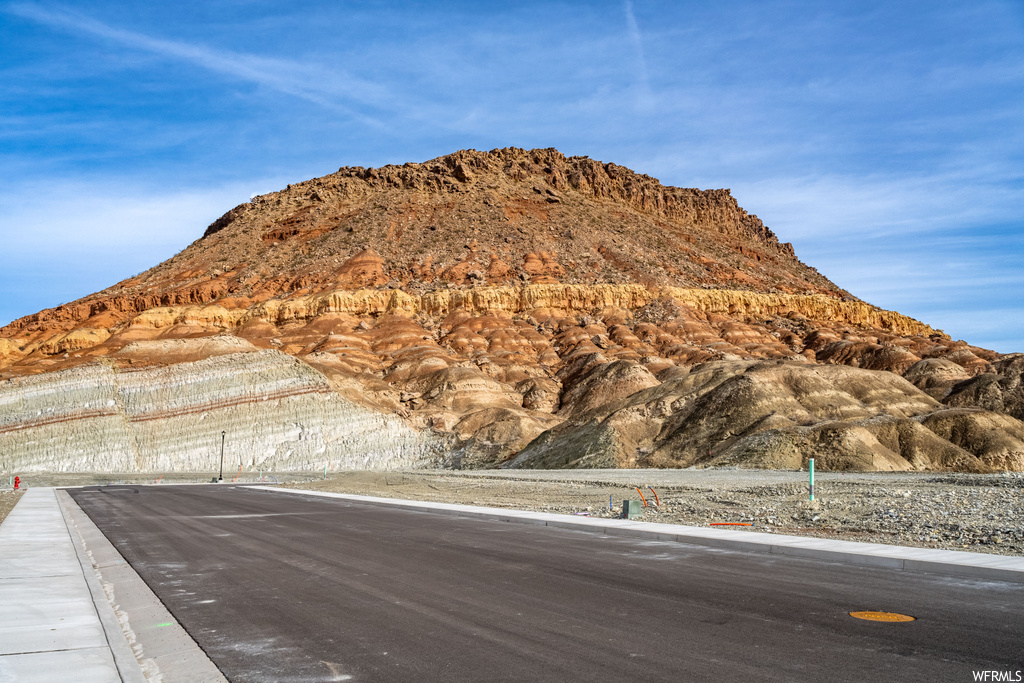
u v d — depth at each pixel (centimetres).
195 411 8706
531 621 875
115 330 16138
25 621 929
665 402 7038
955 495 2112
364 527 1945
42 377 8475
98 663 748
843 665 686
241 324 16012
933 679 646
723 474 4106
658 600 973
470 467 8338
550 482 4006
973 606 916
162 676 710
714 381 7275
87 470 7800
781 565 1235
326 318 15875
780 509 2056
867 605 926
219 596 1066
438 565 1288
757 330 17575
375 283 17788
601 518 1998
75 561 1435
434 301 16962
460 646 777
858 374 7456
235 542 1673
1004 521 1600
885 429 5438
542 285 17712
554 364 14638
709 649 744
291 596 1054
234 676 702
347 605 985
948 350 15775
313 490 4031
